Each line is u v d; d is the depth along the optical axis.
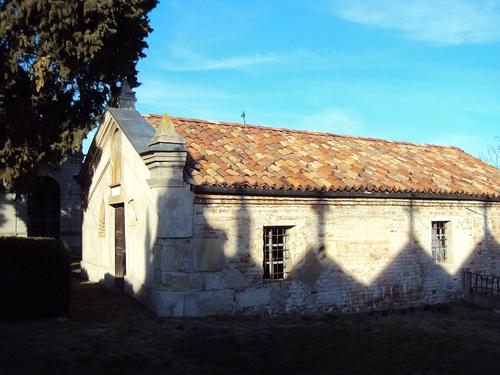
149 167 10.55
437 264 13.88
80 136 16.88
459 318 11.91
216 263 10.52
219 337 8.68
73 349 7.70
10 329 8.71
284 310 11.30
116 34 16.86
